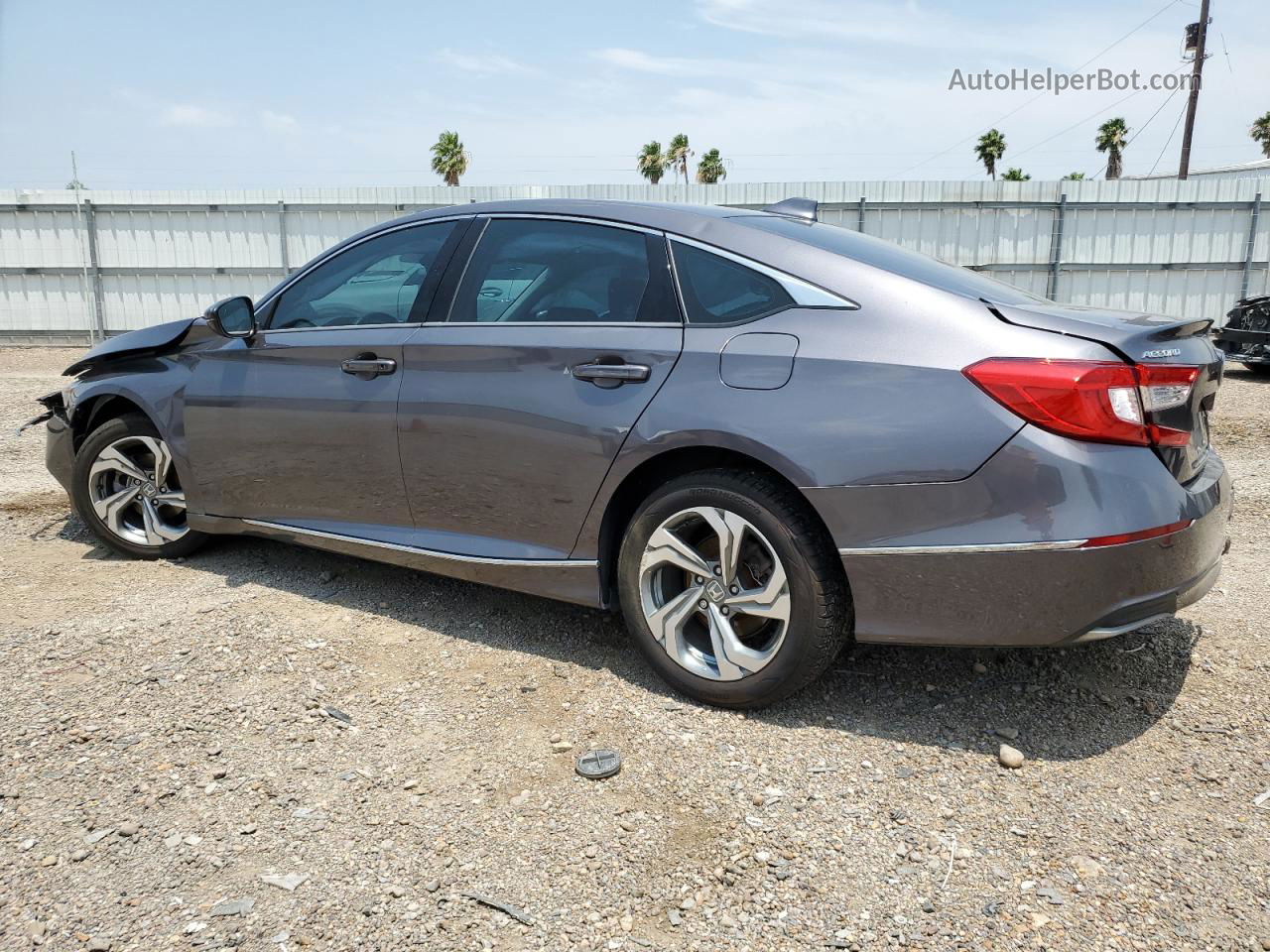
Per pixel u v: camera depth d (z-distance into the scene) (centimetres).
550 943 188
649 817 230
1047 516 233
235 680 301
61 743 260
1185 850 218
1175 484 241
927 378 244
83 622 348
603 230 309
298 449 363
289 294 380
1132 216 1587
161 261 1728
